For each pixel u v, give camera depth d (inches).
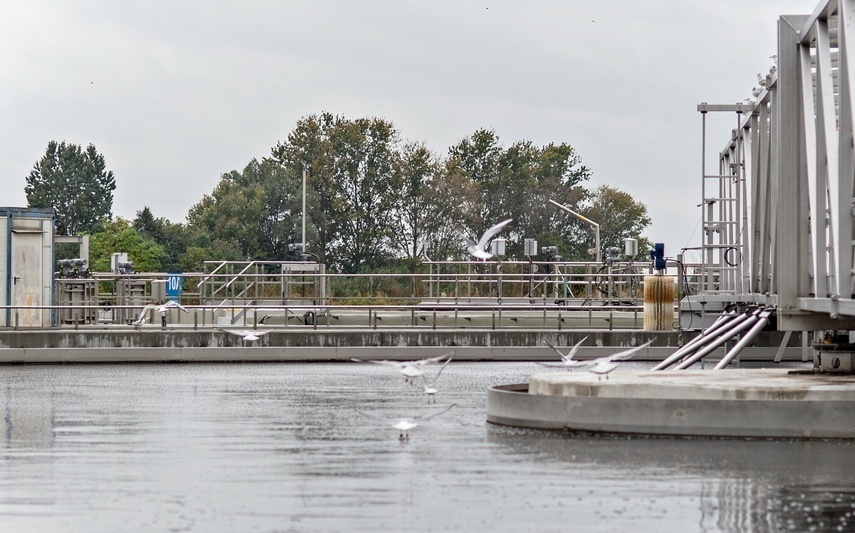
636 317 2485.2
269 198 5418.3
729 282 2166.6
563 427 1273.4
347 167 5418.3
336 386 1854.1
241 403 1619.1
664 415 1226.0
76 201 7568.9
